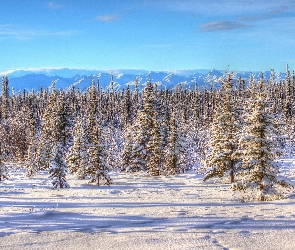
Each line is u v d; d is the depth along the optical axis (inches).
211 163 1480.1
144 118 2126.0
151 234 515.2
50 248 457.1
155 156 1957.4
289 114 3752.5
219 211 724.7
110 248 451.8
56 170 1496.1
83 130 2235.5
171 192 1288.1
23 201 1060.5
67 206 905.5
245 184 981.2
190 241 468.8
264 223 566.3
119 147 2775.6
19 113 4045.3
